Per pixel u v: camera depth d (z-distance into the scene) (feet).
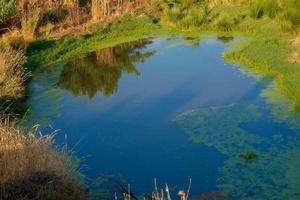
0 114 35.60
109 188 28.14
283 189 27.07
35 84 45.57
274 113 35.88
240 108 37.32
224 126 34.68
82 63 50.83
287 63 44.37
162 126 35.58
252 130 33.78
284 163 29.48
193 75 45.19
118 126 36.06
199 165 30.19
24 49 50.83
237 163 29.99
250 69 45.19
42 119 37.81
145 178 29.14
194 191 27.55
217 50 51.57
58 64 50.72
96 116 38.01
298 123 34.04
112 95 41.98
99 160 31.50
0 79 40.65
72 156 32.01
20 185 23.30
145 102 40.04
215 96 40.09
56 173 25.13
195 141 33.09
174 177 29.07
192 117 36.55
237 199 26.50
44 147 27.37
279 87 40.14
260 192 26.99
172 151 32.09
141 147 32.89
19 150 26.32
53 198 23.34
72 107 39.88
